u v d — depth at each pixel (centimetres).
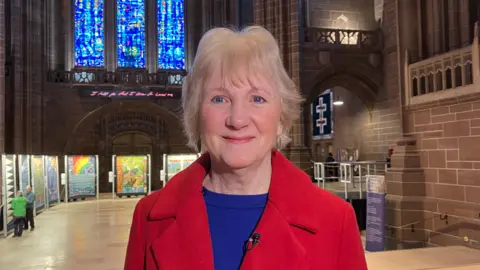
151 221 167
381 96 2538
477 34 1092
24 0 2622
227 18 3062
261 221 149
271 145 157
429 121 1300
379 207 1105
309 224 150
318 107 2964
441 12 1370
